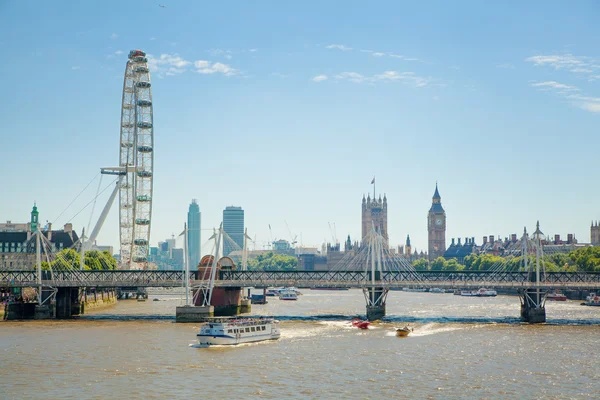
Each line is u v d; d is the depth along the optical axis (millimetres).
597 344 143250
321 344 142750
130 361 121438
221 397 95500
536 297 195375
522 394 98250
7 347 136625
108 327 171250
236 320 147875
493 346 140125
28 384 103438
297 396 96125
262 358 124812
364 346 139875
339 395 96688
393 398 95312
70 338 149625
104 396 96188
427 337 154250
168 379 106625
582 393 99188
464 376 109562
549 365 119062
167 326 173625
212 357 125750
